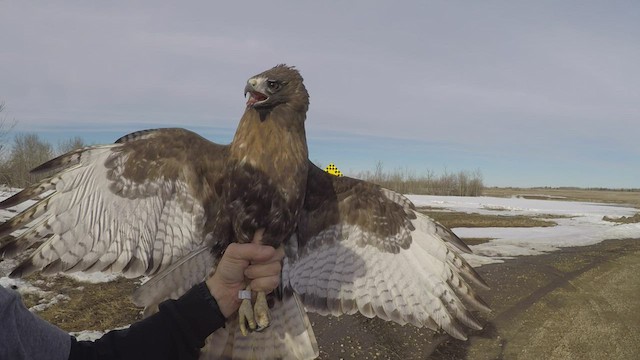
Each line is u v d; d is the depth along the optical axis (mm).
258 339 747
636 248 4051
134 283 2076
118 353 481
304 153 755
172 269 704
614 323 2037
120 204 698
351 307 844
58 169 671
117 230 691
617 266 3201
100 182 690
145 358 488
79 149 685
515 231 4996
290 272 820
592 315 2127
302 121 760
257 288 561
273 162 728
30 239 642
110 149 702
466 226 5391
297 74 757
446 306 823
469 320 812
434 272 831
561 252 3703
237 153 729
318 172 846
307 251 849
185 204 735
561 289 2537
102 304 1817
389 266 849
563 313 2141
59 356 439
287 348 767
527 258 3367
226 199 730
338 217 854
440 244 832
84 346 477
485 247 3799
